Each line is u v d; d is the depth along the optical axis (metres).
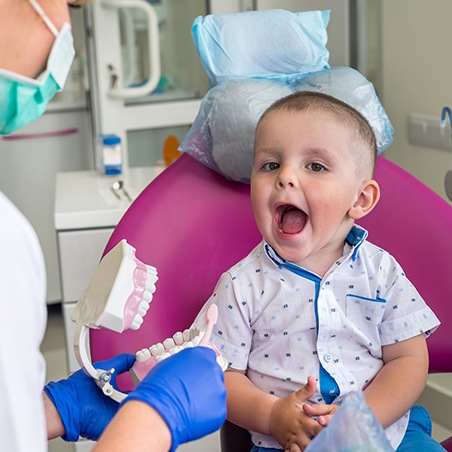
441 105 2.18
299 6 2.68
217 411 0.75
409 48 2.28
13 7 0.81
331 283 1.18
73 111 3.16
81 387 0.96
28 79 0.80
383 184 1.33
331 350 1.17
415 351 1.20
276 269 1.19
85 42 3.04
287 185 1.12
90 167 3.21
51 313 3.27
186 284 1.24
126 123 2.81
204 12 2.86
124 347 1.16
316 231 1.13
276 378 1.17
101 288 0.89
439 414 2.08
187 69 2.93
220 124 1.25
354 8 2.62
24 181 3.16
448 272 1.27
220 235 1.27
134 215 1.25
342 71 1.34
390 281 1.21
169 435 0.72
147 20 2.77
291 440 1.06
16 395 0.65
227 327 1.18
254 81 1.30
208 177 1.30
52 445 2.25
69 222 1.90
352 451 0.65
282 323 1.18
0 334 0.64
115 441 0.69
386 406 1.14
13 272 0.65
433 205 1.32
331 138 1.13
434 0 2.15
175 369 0.75
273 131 1.15
